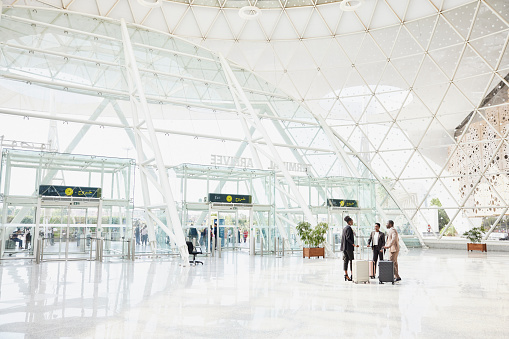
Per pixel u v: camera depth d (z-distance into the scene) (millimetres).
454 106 31891
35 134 22031
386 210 32062
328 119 35625
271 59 34938
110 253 20938
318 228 22219
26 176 19859
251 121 30156
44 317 7484
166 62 30656
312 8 32062
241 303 8984
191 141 26594
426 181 32906
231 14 32250
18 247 19094
